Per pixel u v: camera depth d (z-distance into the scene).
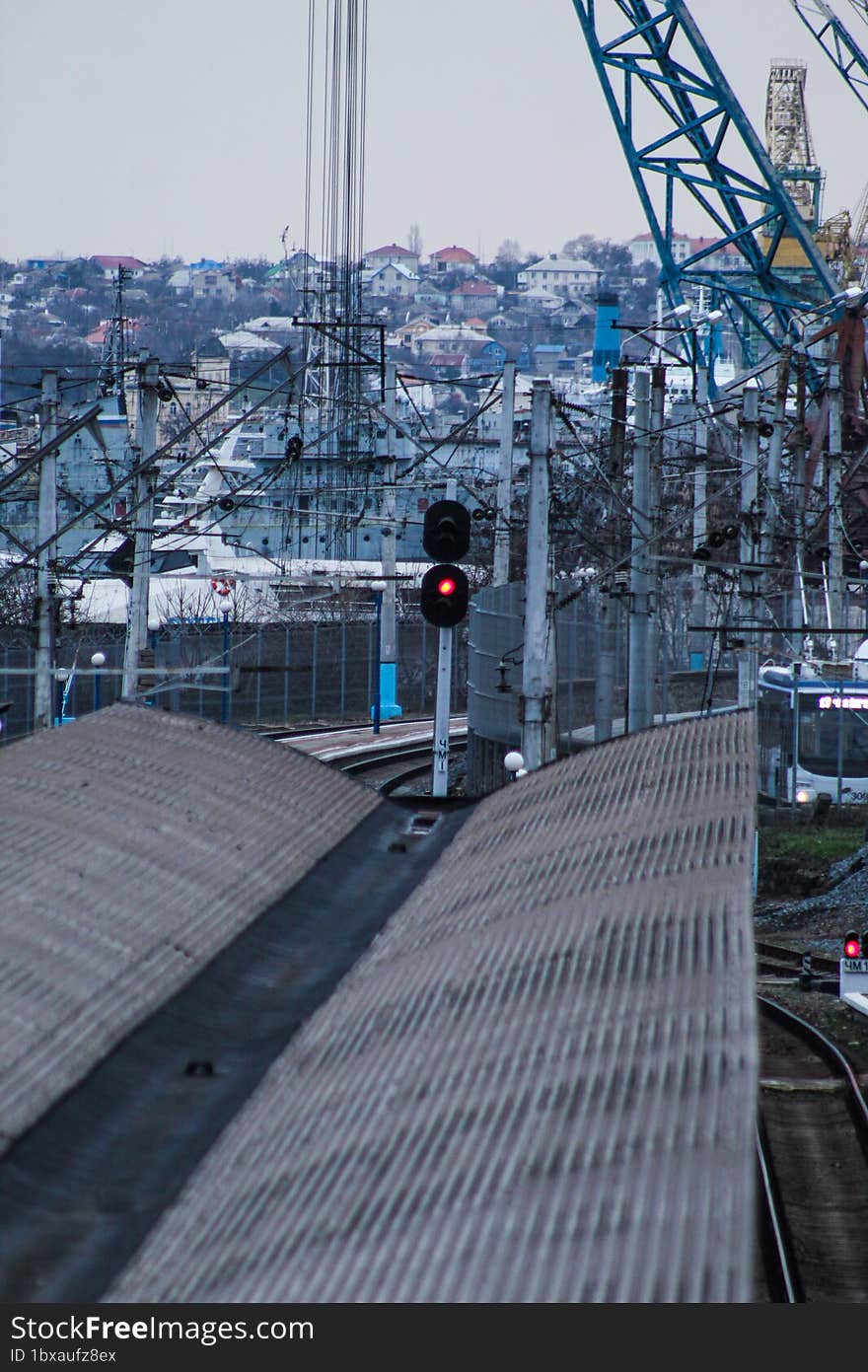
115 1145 38.09
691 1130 30.12
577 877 49.12
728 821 50.72
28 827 54.41
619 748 66.69
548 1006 38.41
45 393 123.31
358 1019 42.56
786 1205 71.50
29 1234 34.00
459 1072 36.44
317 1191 32.66
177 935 49.41
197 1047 43.53
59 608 132.75
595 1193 28.73
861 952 111.50
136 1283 31.22
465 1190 30.33
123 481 124.75
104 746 66.25
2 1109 38.22
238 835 59.47
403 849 63.25
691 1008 35.81
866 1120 81.12
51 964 45.38
